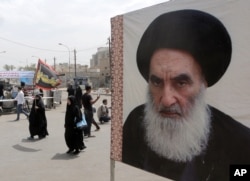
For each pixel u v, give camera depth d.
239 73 3.40
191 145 4.01
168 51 4.24
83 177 6.76
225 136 3.58
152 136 4.58
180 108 4.13
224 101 3.57
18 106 16.92
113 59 5.29
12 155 8.91
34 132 11.37
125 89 5.05
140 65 4.73
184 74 4.04
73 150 9.16
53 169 7.41
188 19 3.96
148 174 6.88
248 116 3.34
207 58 3.74
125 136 5.11
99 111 15.30
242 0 3.35
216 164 3.69
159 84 4.41
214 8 3.64
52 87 20.91
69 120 8.95
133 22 4.84
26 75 29.94
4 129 13.77
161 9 4.35
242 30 3.36
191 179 4.00
